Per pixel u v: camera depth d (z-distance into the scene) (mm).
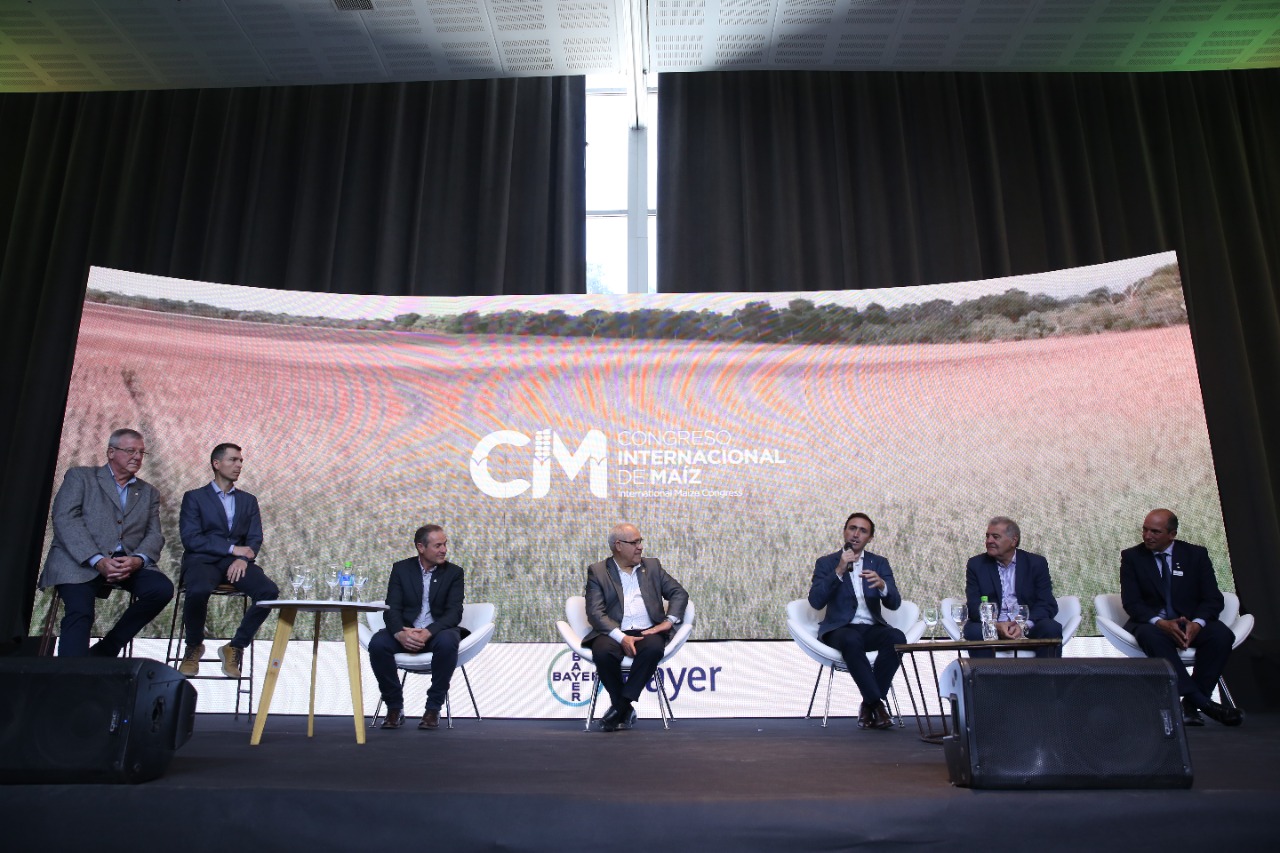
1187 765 2344
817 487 5691
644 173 7016
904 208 6598
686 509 5684
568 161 6715
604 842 2287
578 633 4816
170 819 2363
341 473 5730
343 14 6117
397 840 2334
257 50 6488
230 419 5762
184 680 2736
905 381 5805
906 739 4008
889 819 2271
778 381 5832
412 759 3184
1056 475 5617
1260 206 6730
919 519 5629
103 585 4449
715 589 5574
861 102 6801
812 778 2697
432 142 6805
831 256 6574
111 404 5715
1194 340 6457
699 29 6285
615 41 6383
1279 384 6305
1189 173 6730
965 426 5727
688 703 5387
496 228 6555
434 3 6020
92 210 6859
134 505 4453
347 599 4445
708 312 5934
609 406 5809
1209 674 4477
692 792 2406
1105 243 6641
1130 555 4844
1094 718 2383
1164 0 5973
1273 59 6664
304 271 6637
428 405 5828
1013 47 6469
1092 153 6770
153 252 6727
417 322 5945
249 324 5902
